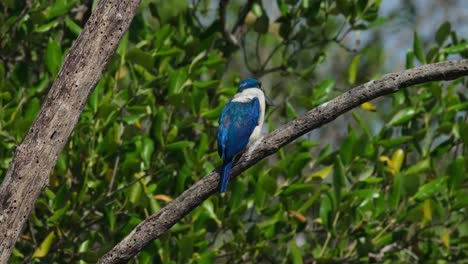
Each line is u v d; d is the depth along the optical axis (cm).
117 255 929
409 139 1381
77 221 1280
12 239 895
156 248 1262
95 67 912
